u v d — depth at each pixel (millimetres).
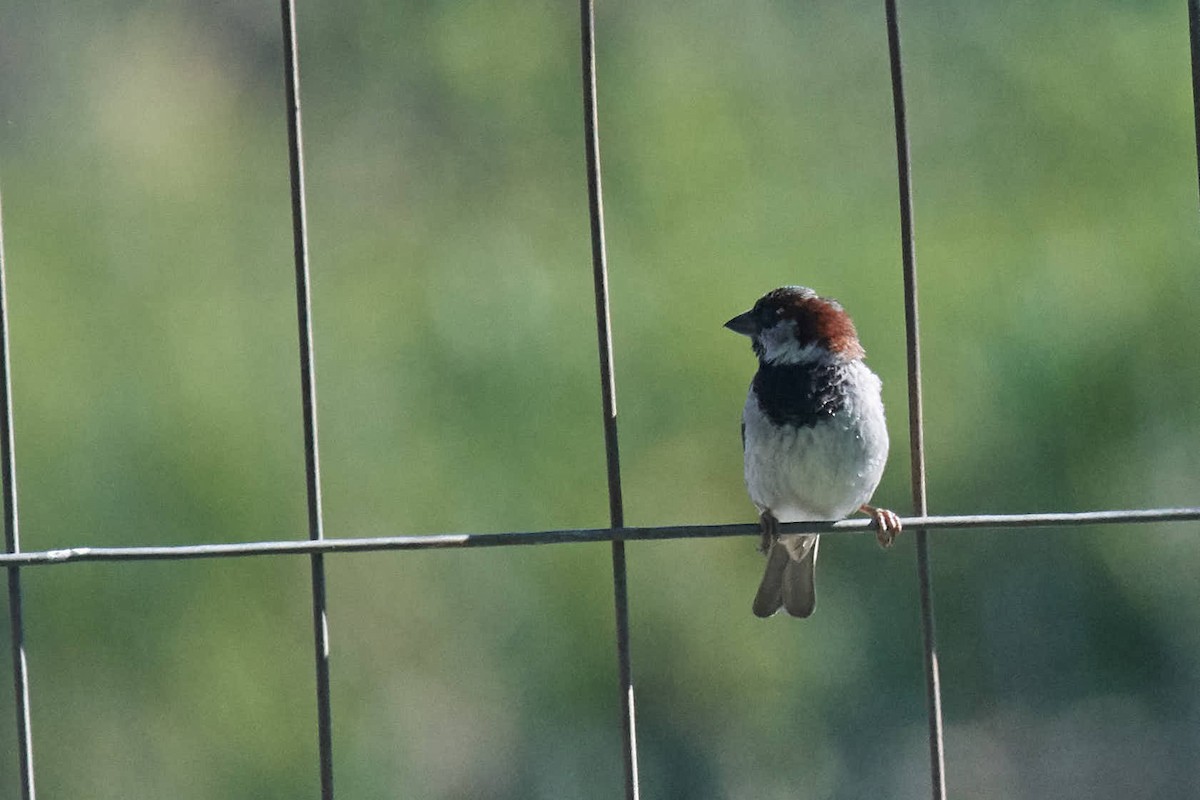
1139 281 13398
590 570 13102
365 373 13141
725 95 14766
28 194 14047
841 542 13992
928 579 5504
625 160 14664
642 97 14992
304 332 5355
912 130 14922
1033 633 14062
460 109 15758
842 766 13906
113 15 16219
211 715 12672
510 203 15211
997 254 13664
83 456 12531
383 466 12953
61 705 12664
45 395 12578
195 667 12664
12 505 5371
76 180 14312
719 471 13141
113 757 12688
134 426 12617
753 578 13352
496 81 15609
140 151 14828
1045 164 14359
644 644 13359
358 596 13023
